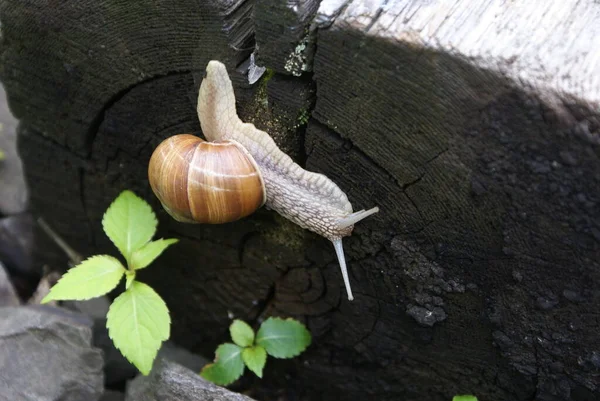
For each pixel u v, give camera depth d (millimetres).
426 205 167
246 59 175
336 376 232
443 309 187
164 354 259
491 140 145
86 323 224
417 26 142
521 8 146
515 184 149
